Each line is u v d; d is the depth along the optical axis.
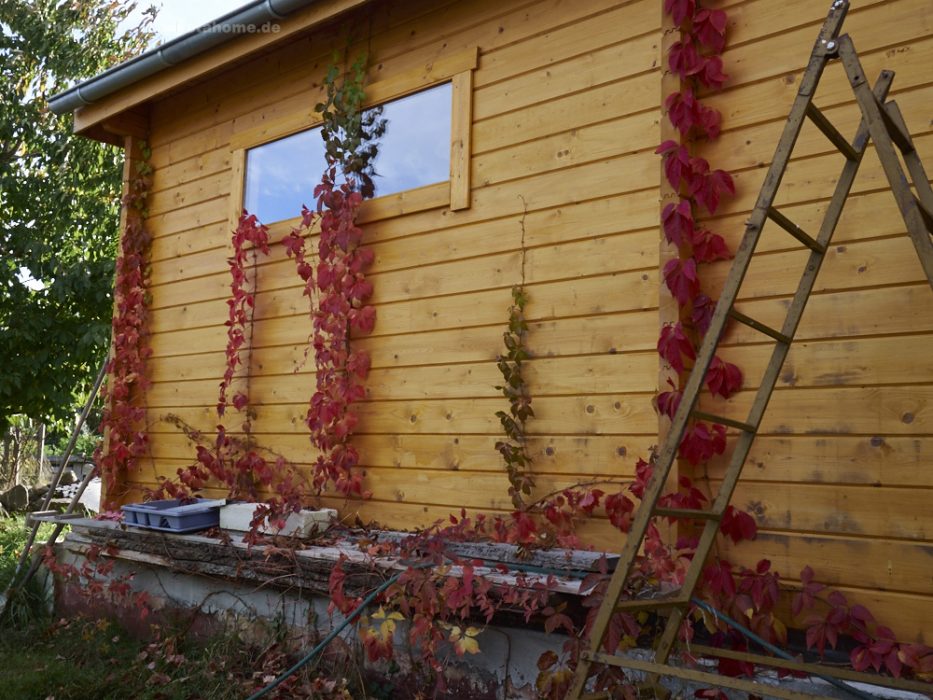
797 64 3.31
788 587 3.13
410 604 3.55
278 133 5.36
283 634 4.45
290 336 5.15
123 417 6.06
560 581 3.33
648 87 3.72
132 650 4.91
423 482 4.36
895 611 2.90
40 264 9.90
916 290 2.98
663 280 3.45
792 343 3.22
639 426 3.58
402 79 4.68
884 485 2.98
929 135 3.01
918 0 3.07
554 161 4.00
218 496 5.45
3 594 5.71
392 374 4.55
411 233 4.55
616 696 2.97
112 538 5.31
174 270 6.01
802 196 3.25
